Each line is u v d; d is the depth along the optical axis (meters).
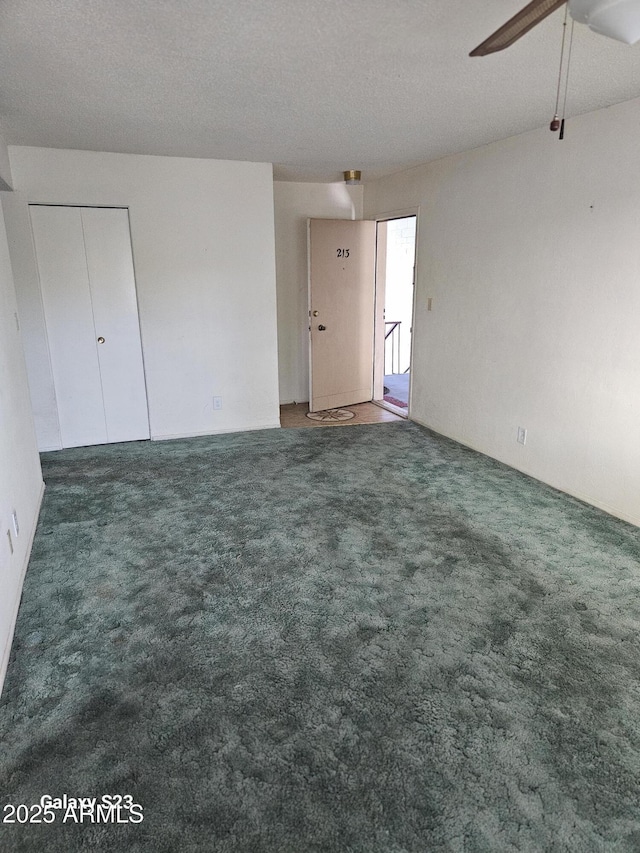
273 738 1.74
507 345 4.02
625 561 2.76
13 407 2.86
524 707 1.85
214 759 1.66
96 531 3.12
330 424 5.41
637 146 2.89
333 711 1.84
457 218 4.42
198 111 3.08
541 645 2.15
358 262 5.82
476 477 3.91
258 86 2.66
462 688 1.93
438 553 2.85
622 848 1.40
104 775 1.61
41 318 4.34
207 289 4.73
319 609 2.39
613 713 1.82
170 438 4.93
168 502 3.51
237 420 5.14
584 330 3.34
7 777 1.61
